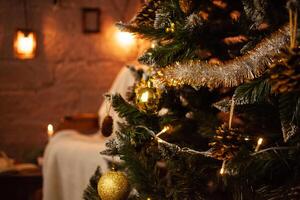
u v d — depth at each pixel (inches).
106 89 126.6
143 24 42.3
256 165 34.4
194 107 44.9
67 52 124.7
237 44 42.4
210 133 41.2
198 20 39.4
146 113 41.3
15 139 124.0
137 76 49.3
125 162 42.5
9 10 121.5
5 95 123.1
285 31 32.6
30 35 116.3
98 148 73.8
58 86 124.9
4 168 93.7
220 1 45.6
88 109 126.2
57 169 80.1
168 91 42.9
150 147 42.0
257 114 39.3
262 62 32.8
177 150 38.0
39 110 124.4
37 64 123.9
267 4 37.2
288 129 31.7
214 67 34.8
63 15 124.0
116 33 125.2
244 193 37.9
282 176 37.2
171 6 40.4
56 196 79.7
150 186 41.2
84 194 44.8
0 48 121.8
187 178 39.9
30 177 93.6
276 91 30.8
